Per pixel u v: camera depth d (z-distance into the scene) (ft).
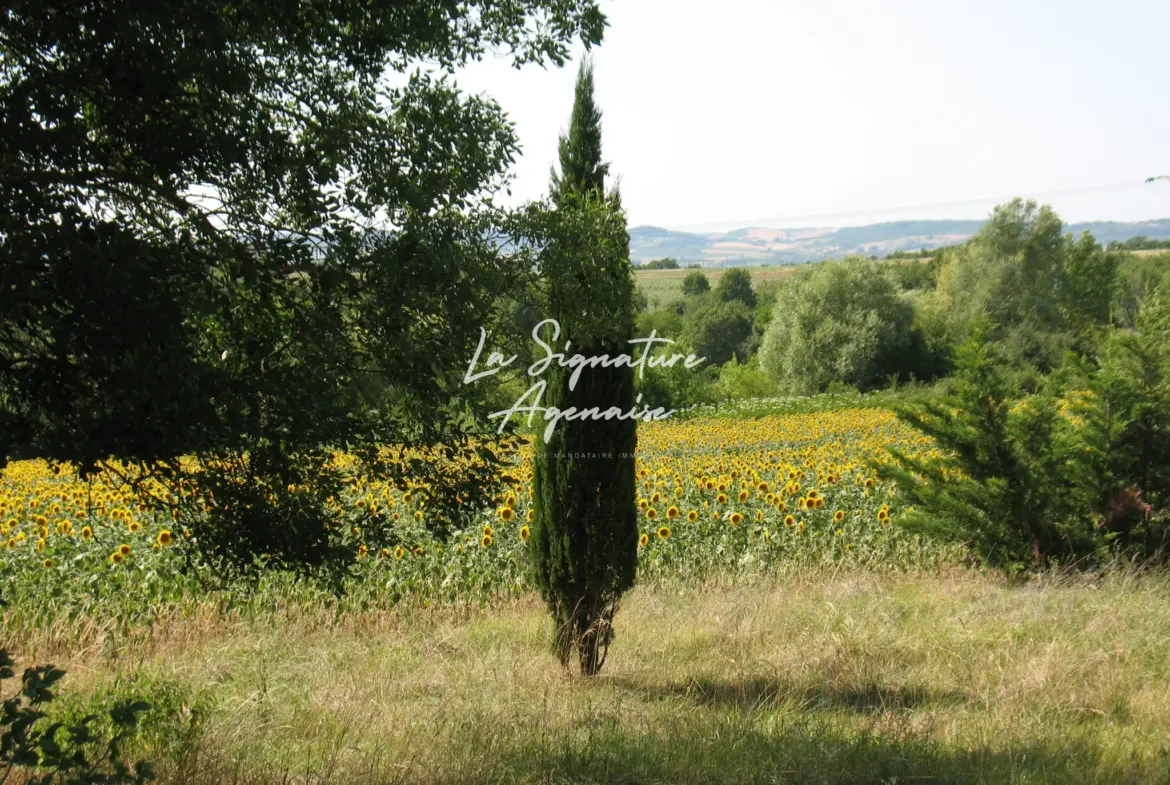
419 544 34.78
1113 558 35.17
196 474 15.96
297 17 15.24
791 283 191.21
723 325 233.35
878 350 177.47
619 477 25.93
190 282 14.23
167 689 20.71
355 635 30.73
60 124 13.43
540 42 18.97
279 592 32.19
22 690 13.46
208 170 14.92
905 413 39.34
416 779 17.22
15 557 34.86
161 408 13.03
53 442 12.98
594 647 25.66
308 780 16.62
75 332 12.67
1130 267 206.59
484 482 18.17
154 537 35.60
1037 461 37.37
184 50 13.67
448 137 16.40
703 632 28.50
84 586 31.58
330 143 15.57
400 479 17.80
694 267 483.92
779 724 20.30
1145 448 36.50
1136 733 18.71
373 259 15.56
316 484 16.83
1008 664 23.62
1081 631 26.07
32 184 12.71
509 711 21.29
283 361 15.78
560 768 17.30
